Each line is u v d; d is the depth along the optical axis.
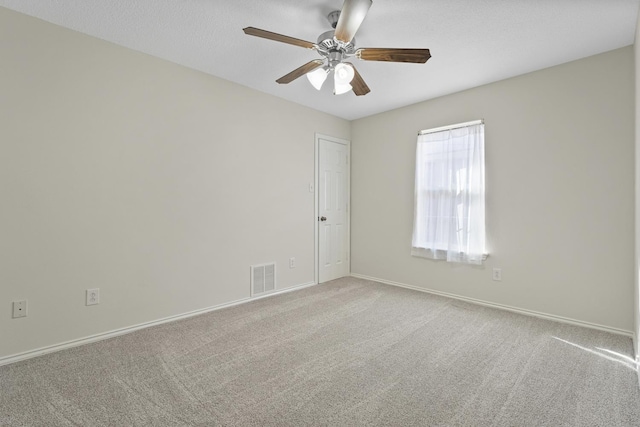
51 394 1.76
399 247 4.11
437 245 3.65
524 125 3.04
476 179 3.32
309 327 2.74
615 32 2.31
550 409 1.64
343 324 2.81
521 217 3.08
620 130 2.55
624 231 2.54
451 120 3.57
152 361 2.14
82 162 2.37
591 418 1.57
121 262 2.58
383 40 2.42
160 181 2.79
